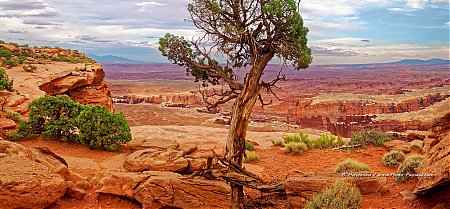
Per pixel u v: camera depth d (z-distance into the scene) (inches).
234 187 446.3
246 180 444.5
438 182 361.7
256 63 517.0
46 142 701.9
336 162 732.0
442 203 373.7
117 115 730.8
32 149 497.7
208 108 575.2
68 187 450.9
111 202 454.6
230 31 505.4
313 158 778.8
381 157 740.7
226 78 561.9
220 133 1197.7
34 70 1615.4
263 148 929.5
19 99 953.5
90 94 1706.4
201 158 567.5
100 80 1935.3
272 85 539.8
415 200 405.7
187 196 437.7
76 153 666.2
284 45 513.0
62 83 1547.7
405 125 3068.4
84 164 582.2
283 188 438.3
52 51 2340.1
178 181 441.1
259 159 768.9
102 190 455.5
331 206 367.6
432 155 423.5
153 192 437.1
